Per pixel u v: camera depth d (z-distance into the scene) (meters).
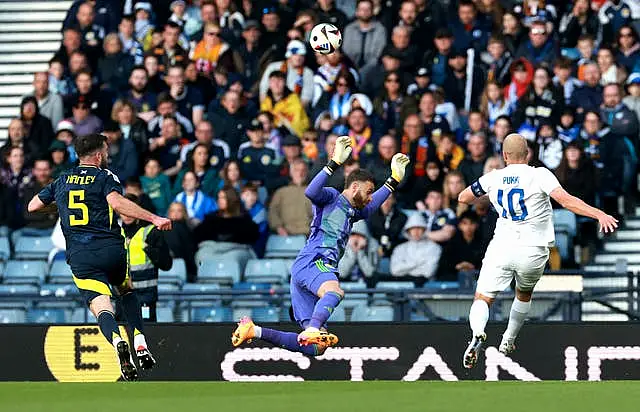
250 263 40.56
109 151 44.06
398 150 42.28
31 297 34.53
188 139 45.16
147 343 30.19
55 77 47.41
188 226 41.12
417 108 43.62
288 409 20.61
